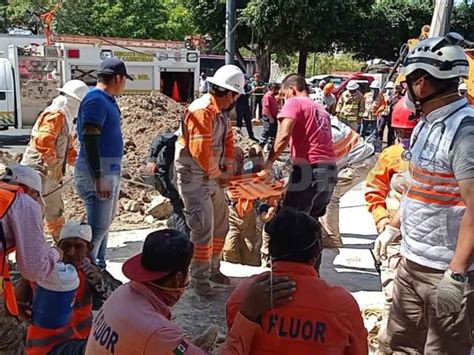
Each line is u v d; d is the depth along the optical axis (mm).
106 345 2463
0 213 3113
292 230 2371
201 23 25875
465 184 2695
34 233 3195
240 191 4457
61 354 3252
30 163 5734
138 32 34781
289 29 21438
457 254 2711
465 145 2723
